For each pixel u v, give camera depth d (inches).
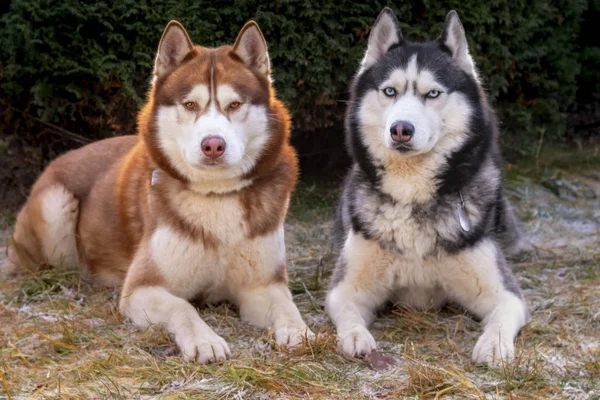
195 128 135.2
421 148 138.6
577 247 207.0
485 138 151.3
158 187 146.7
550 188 275.1
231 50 145.6
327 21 225.6
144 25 219.0
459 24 151.8
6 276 181.2
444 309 159.5
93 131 248.4
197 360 121.5
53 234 175.0
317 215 246.4
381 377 116.0
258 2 221.8
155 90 146.2
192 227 143.6
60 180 181.9
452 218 145.1
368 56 159.5
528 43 271.7
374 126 150.0
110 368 119.4
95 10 214.1
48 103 227.9
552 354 127.6
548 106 281.0
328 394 109.5
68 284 169.9
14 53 220.1
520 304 142.1
